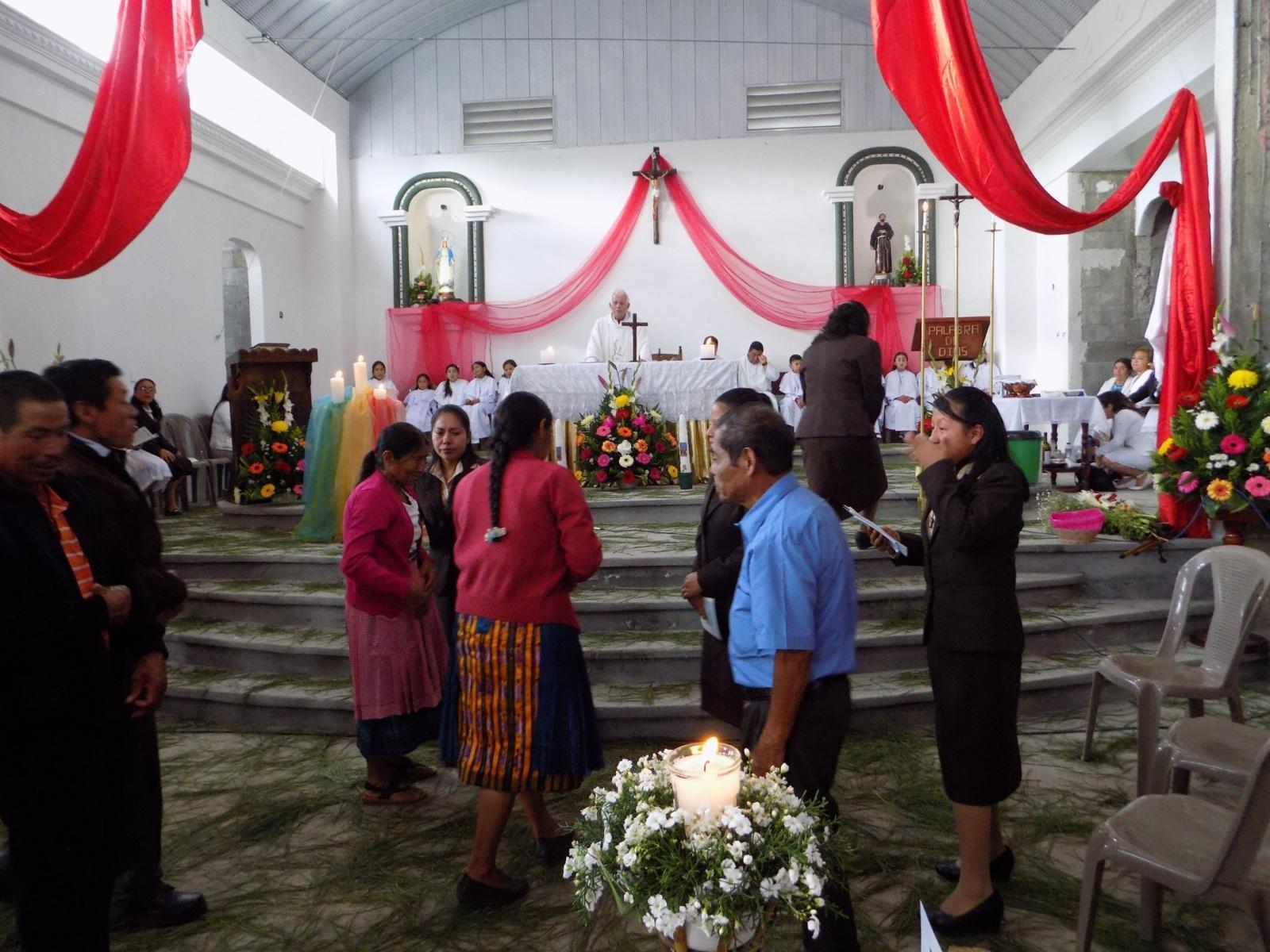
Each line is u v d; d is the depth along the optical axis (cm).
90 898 214
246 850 343
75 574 219
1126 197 604
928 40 592
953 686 272
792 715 223
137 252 1054
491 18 1516
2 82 847
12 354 850
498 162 1530
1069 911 291
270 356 789
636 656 461
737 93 1489
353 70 1497
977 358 890
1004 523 264
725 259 1493
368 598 349
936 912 280
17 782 205
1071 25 1123
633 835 174
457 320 1520
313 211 1495
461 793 387
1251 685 506
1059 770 394
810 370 543
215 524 786
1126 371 1043
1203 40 857
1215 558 375
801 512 229
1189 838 239
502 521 291
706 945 174
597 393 830
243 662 510
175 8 672
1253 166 562
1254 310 564
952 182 1453
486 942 282
